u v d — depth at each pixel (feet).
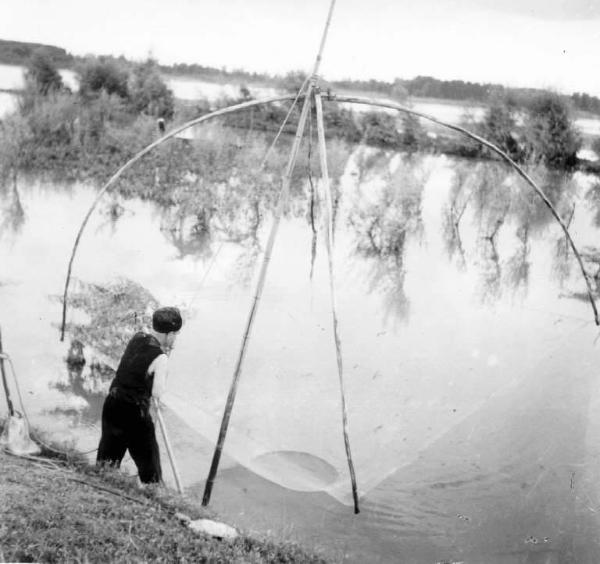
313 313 22.40
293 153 13.07
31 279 22.17
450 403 14.94
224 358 18.15
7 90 38.93
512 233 34.47
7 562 8.74
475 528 11.82
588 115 44.88
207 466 13.76
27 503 10.19
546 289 25.57
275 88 44.34
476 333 19.94
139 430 12.19
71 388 16.16
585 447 13.47
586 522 11.88
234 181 37.50
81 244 26.66
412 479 12.86
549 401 14.58
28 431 13.01
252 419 14.80
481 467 13.17
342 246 31.27
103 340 18.21
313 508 12.27
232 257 27.84
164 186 35.29
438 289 25.35
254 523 11.73
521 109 45.47
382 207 35.91
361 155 49.42
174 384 16.52
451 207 37.37
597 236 34.12
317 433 14.32
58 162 37.09
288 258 28.43
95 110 40.01
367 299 24.67
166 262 25.94
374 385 16.38
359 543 11.39
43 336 18.26
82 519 10.06
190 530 10.86
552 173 45.24
